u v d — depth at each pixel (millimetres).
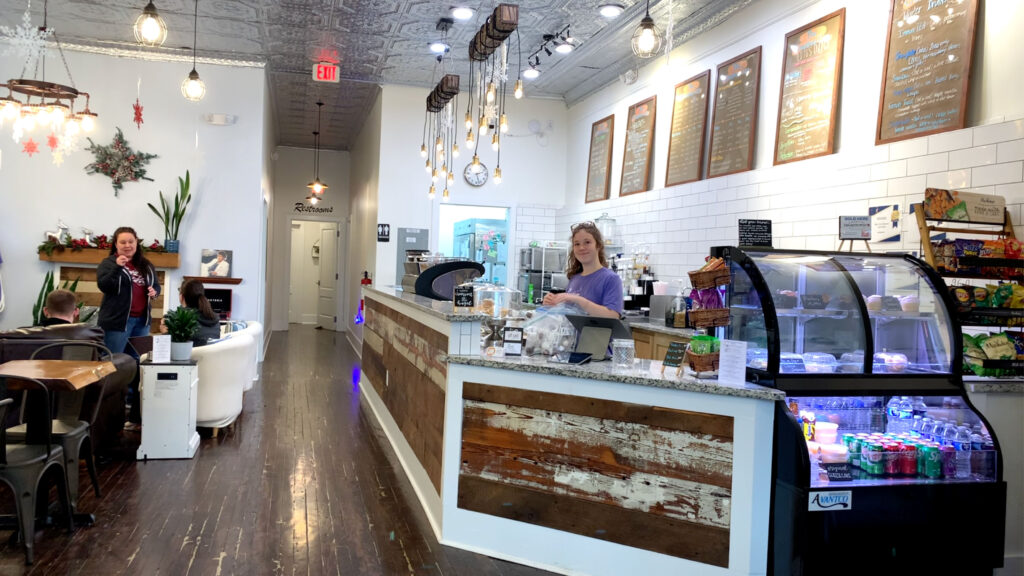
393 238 8875
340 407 6449
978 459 2936
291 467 4496
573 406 3111
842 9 4750
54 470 3438
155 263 7570
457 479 3396
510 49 7352
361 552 3219
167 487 4000
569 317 3375
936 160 4000
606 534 3023
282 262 13461
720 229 5996
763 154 5527
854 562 2717
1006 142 3588
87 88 7680
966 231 3549
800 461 2668
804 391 2816
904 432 3111
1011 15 3617
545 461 3178
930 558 2816
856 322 3053
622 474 3002
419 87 8961
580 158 8938
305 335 12578
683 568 2871
